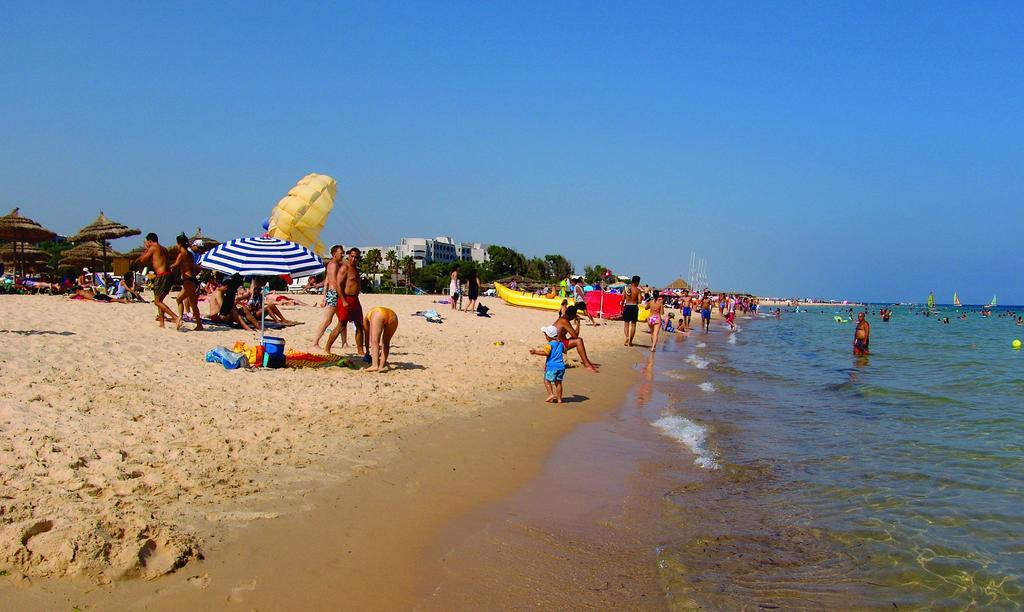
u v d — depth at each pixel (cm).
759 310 10469
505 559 435
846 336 3503
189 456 554
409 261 9944
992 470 683
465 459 654
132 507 424
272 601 353
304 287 3706
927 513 547
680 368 1634
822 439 830
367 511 490
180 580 360
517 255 12088
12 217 2497
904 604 389
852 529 509
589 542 473
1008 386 1353
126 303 1986
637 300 2172
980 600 395
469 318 2411
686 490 607
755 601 387
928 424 935
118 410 667
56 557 350
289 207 2288
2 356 866
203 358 1016
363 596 369
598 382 1278
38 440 539
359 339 1171
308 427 690
